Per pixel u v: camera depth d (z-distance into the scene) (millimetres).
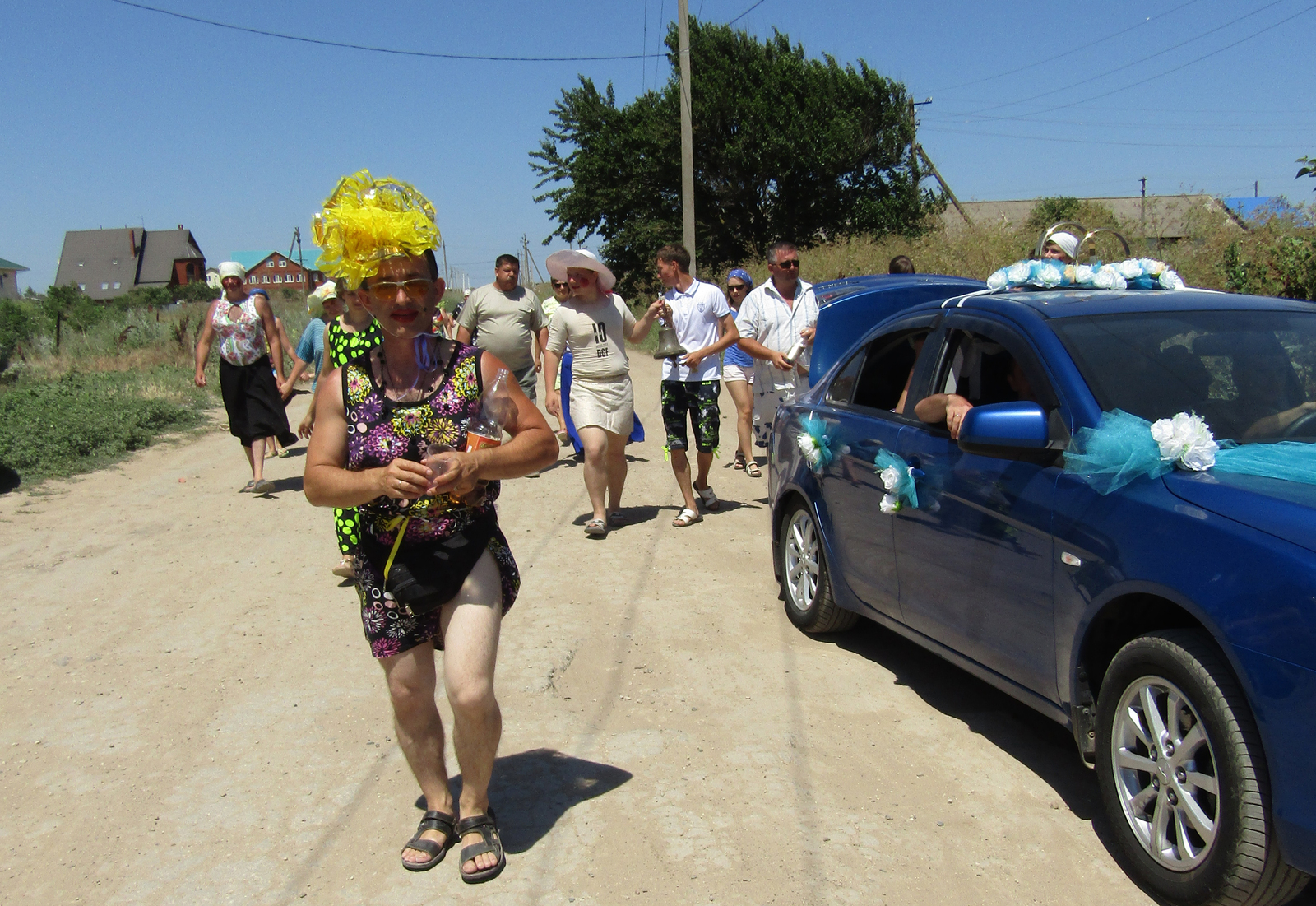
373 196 2924
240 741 4195
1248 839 2582
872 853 3234
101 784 3869
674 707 4383
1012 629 3570
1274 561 2574
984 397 4020
